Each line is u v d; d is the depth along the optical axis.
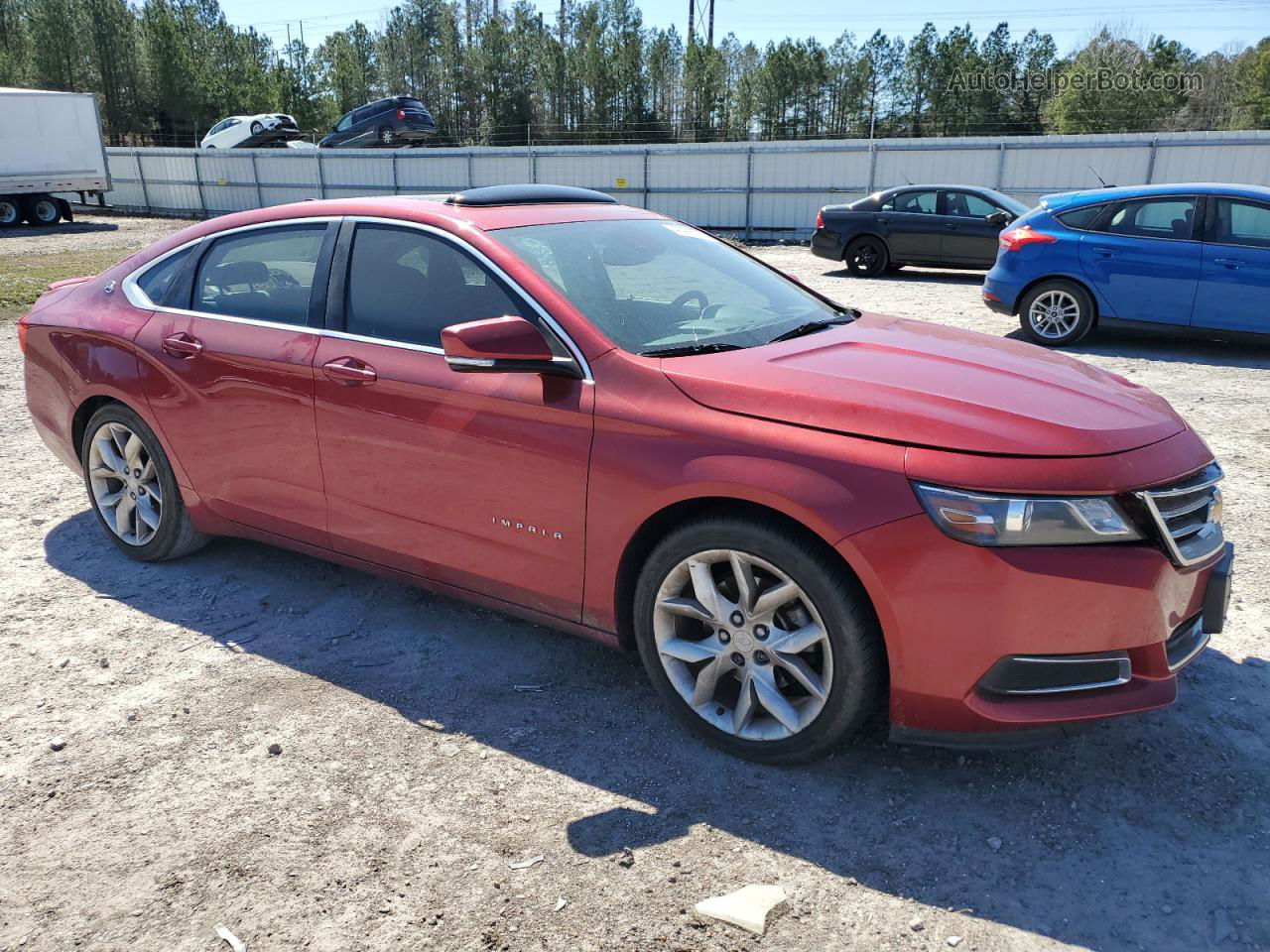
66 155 27.58
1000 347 3.32
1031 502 2.38
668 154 25.55
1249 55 75.88
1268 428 6.50
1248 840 2.49
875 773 2.79
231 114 67.81
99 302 4.30
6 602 3.98
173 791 2.73
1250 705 3.13
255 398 3.66
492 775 2.79
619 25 84.00
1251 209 8.67
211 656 3.52
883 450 2.49
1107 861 2.42
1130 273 9.11
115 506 4.40
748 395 2.71
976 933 2.19
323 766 2.85
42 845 2.52
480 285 3.20
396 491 3.36
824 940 2.17
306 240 3.68
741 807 2.64
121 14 62.00
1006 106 78.69
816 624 2.61
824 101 80.81
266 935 2.20
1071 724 2.50
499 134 79.38
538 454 2.97
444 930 2.21
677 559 2.80
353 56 84.44
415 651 3.55
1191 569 2.55
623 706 3.16
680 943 2.16
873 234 16.42
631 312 3.19
